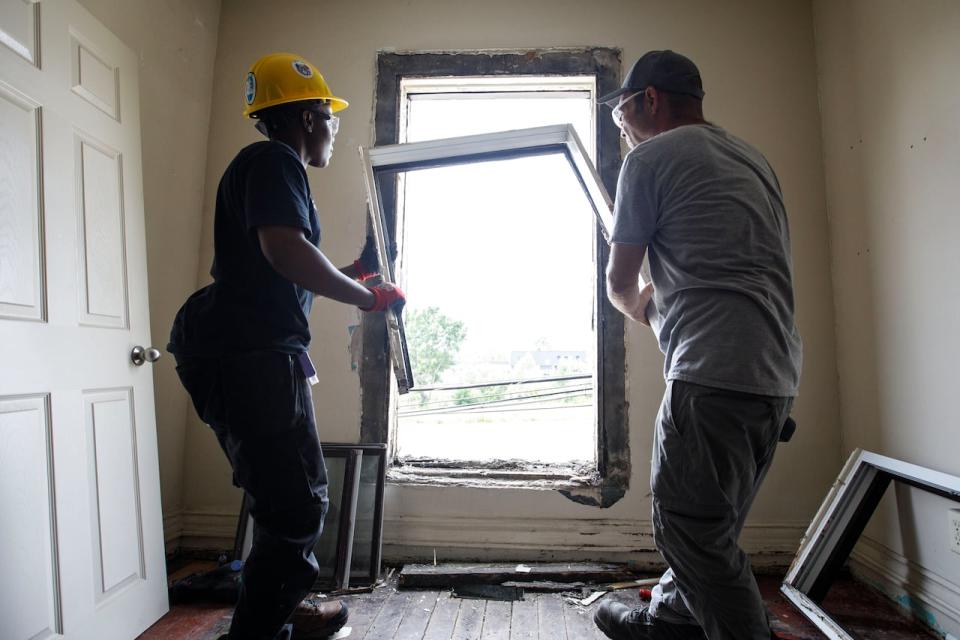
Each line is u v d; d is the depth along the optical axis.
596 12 2.51
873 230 2.07
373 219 1.92
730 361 1.15
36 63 1.51
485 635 1.79
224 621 1.87
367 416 2.42
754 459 1.22
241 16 2.61
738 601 1.18
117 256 1.79
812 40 2.45
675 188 1.26
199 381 1.27
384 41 2.56
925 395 1.81
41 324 1.48
